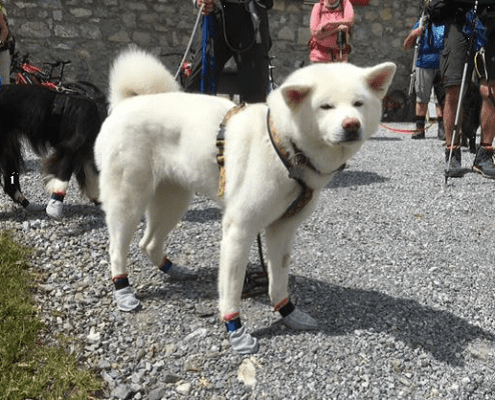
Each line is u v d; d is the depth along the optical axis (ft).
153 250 10.69
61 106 13.85
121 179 9.20
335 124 7.13
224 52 15.01
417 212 15.42
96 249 12.30
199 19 14.57
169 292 10.55
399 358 8.71
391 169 20.63
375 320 9.68
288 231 8.82
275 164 7.79
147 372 8.40
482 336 9.46
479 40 17.01
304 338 9.09
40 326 9.14
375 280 11.21
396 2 40.45
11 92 14.12
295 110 7.47
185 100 9.11
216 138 8.38
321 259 12.14
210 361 8.55
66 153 13.70
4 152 14.16
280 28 39.37
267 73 15.34
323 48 23.44
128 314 9.77
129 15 37.32
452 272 11.64
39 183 17.44
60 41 36.50
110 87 10.07
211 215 14.58
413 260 12.17
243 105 8.59
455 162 18.66
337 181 18.62
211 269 11.51
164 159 9.12
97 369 8.46
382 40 40.91
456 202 16.22
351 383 8.14
